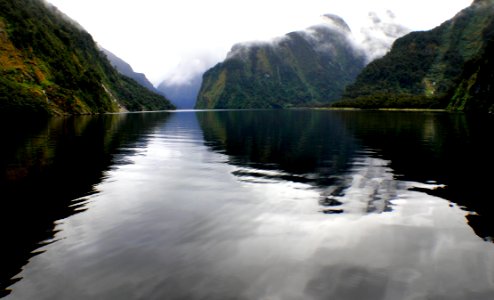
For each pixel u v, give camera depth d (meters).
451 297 7.94
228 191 17.88
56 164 25.89
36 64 145.12
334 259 9.84
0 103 106.88
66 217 13.66
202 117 135.75
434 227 12.39
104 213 14.19
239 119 113.88
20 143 38.72
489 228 12.23
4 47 136.12
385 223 12.81
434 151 32.03
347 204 15.34
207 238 11.40
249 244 10.88
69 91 151.50
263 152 32.81
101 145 38.50
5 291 8.18
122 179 20.97
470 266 9.41
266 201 15.91
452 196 16.52
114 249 10.55
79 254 10.20
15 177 21.30
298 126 72.69
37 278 8.80
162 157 30.11
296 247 10.66
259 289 8.21
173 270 9.15
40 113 121.12
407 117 109.75
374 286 8.37
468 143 37.91
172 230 12.18
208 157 30.00
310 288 8.27
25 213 14.12
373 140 42.56
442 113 146.88
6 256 10.10
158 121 98.75
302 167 24.72
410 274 8.98
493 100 141.62
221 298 7.84
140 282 8.54
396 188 18.17
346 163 26.19
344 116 130.62
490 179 20.19
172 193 17.53
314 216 13.65
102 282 8.55
